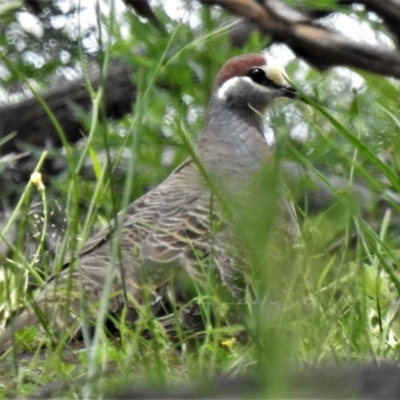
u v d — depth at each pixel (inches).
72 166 351.9
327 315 333.4
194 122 589.3
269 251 213.2
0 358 350.0
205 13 453.7
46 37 650.2
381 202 515.8
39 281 407.5
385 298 386.6
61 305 381.7
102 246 430.3
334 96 563.8
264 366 185.5
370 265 426.6
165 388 200.4
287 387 182.1
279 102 563.5
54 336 358.6
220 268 413.4
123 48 552.7
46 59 657.0
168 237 425.1
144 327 375.6
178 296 409.4
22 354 360.5
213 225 410.3
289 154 396.8
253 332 290.2
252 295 408.5
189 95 574.9
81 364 344.5
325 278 377.4
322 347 309.9
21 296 382.3
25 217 389.1
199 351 331.9
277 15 274.4
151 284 397.4
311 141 534.6
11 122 622.8
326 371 190.7
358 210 346.9
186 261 415.8
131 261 411.8
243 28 592.4
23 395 306.3
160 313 407.5
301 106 562.3
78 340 384.2
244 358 319.3
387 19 292.2
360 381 187.6
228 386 190.4
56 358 326.0
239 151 531.2
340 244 410.0
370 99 485.7
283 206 439.2
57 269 354.6
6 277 362.0
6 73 650.8
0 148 625.3
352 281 358.9
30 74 652.1
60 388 302.5
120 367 321.4
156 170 575.8
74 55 644.7
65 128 631.8
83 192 558.3
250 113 559.2
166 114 570.9
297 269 325.4
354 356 320.8
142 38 546.6
